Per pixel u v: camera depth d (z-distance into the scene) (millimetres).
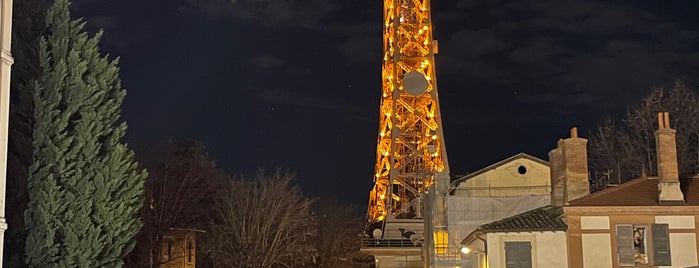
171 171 75312
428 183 56594
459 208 60719
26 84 25578
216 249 75688
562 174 43656
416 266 88062
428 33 105062
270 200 76875
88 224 25266
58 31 26484
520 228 40125
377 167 105938
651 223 39625
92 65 26922
